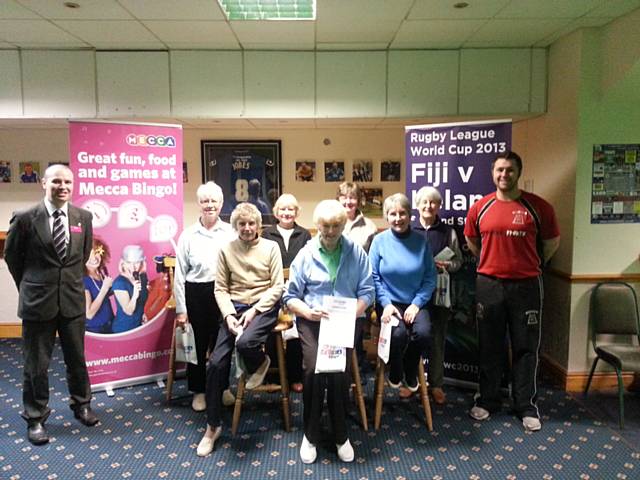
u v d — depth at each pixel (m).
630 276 3.18
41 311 2.47
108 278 3.12
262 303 2.47
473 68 3.56
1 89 3.51
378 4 2.71
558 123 3.38
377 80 3.58
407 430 2.64
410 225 2.79
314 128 4.55
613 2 2.66
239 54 3.54
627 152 3.13
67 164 4.41
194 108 3.58
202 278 2.78
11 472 2.25
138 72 3.53
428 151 3.18
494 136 2.99
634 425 2.70
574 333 3.20
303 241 3.16
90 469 2.27
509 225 2.63
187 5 2.70
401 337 2.49
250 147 4.59
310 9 2.90
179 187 3.26
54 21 2.94
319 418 2.32
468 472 2.24
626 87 2.97
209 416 2.40
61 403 2.98
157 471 2.26
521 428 2.66
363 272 2.44
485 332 2.76
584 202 3.15
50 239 2.47
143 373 3.26
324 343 2.28
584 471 2.25
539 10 2.79
